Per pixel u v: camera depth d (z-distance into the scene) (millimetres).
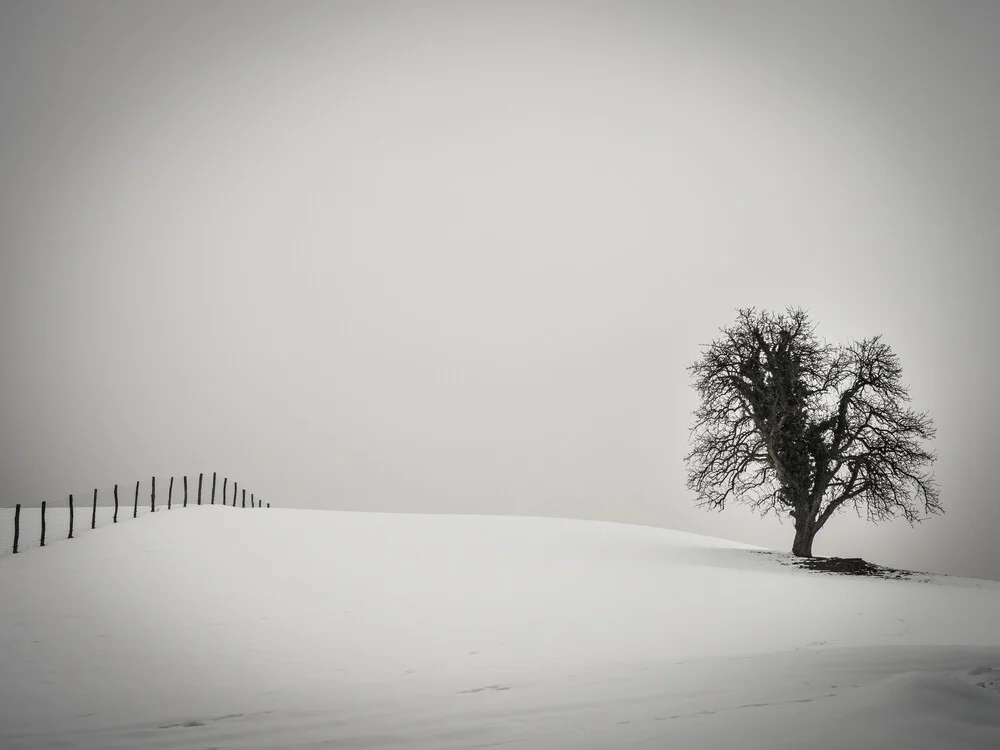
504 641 18688
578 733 8312
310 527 37250
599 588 26422
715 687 10406
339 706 10812
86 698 13383
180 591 23000
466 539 38000
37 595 21797
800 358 38750
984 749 7027
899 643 18344
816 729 7785
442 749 8039
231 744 8664
